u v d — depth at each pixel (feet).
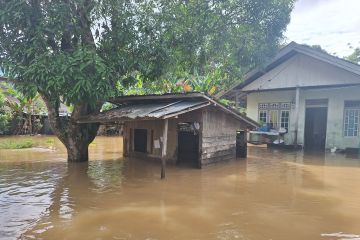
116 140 66.33
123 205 19.56
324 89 49.14
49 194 21.90
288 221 16.97
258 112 57.47
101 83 26.81
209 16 36.37
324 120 52.65
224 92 56.59
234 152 39.19
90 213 18.01
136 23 32.01
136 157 38.78
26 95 26.89
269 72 52.85
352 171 31.35
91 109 34.71
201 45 37.91
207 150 32.89
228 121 37.35
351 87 46.34
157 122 35.88
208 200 20.80
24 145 49.34
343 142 47.14
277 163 36.32
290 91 52.85
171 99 33.17
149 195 21.88
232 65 50.62
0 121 65.82
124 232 15.29
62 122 34.83
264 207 19.38
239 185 25.12
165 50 32.86
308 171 31.27
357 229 15.97
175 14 35.32
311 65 47.93
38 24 27.68
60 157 38.88
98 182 25.62
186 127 35.27
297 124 48.78
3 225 16.03
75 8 29.91
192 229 15.72
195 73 59.31
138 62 31.30
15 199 20.65
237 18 39.68
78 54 26.61
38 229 15.53
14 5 26.35
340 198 21.50
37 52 27.07
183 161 35.24
